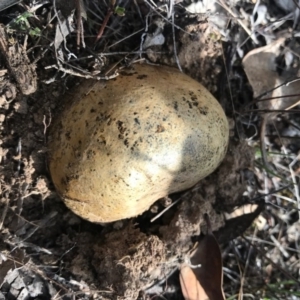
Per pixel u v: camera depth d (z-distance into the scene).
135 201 0.20
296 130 0.28
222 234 0.25
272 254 0.28
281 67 0.27
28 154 0.22
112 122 0.19
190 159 0.20
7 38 0.21
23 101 0.22
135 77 0.20
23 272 0.23
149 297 0.24
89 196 0.20
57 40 0.21
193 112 0.20
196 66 0.25
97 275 0.23
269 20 0.27
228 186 0.24
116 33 0.24
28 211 0.23
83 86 0.21
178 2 0.24
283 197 0.28
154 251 0.22
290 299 0.27
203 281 0.24
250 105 0.26
